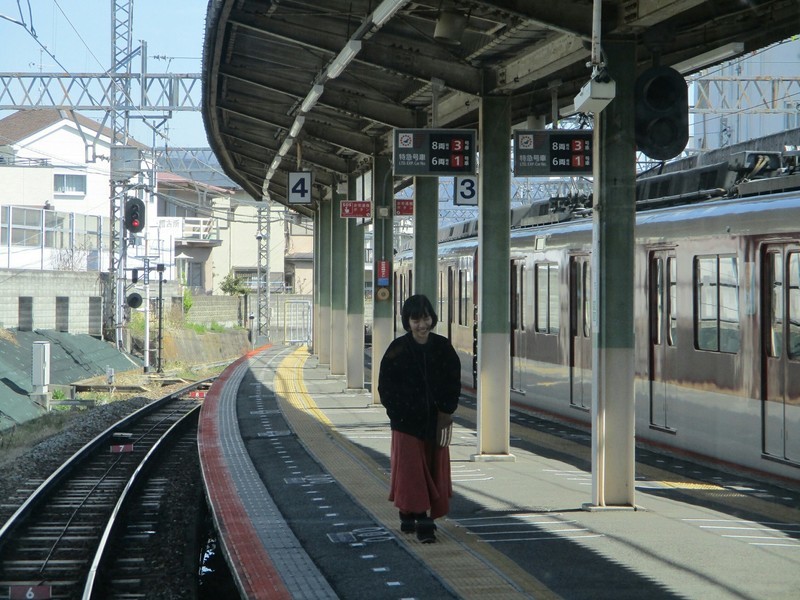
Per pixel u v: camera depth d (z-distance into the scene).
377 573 7.52
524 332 20.16
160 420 26.95
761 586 6.92
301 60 16.16
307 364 35.53
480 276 13.52
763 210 11.80
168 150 44.47
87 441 22.61
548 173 13.41
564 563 7.65
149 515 14.89
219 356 57.72
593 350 9.98
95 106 38.12
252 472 13.12
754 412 11.88
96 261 48.72
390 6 10.69
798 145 14.78
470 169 13.98
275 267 80.69
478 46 12.86
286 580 7.41
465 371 24.09
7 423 25.08
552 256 18.59
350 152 23.83
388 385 8.16
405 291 32.38
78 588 10.72
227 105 20.53
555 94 13.70
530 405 19.86
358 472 12.84
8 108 36.97
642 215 15.00
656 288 14.40
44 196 59.09
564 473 12.49
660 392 14.25
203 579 11.66
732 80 26.28
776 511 9.97
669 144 9.55
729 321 12.45
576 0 9.90
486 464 13.26
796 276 11.12
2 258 40.84
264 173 31.09
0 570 11.48
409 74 13.62
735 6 10.35
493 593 6.88
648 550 8.05
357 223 23.45
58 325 40.84
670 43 9.82
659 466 13.19
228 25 14.09
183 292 59.97
